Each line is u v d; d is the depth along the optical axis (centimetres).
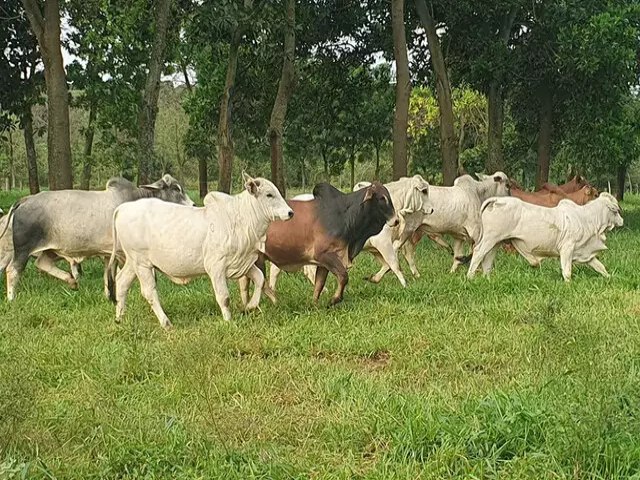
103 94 2472
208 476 452
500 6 2012
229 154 1720
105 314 902
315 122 2422
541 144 2280
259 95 2230
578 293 964
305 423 538
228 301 865
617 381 564
